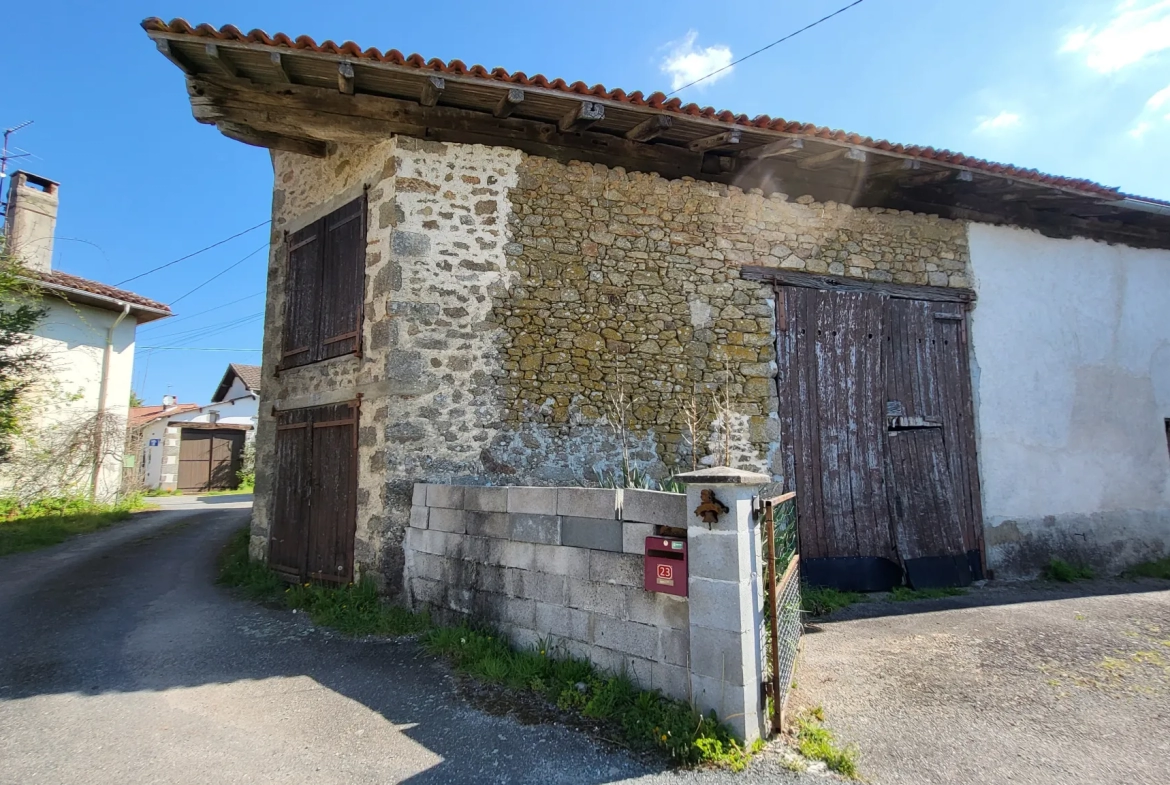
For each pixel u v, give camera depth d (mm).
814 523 6051
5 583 5742
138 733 2914
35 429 9750
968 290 6996
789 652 3383
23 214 11070
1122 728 3045
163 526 9453
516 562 3824
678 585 2975
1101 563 7016
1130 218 7777
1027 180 6488
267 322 6777
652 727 2812
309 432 5844
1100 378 7465
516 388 5352
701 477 2812
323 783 2516
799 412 6164
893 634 4602
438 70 4734
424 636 4195
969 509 6590
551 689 3252
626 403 5641
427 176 5359
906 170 6281
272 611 4914
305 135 5453
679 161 6176
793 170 6535
